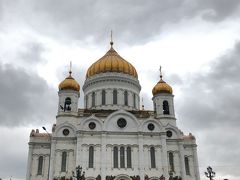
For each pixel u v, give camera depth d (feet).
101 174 236.63
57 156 244.83
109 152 246.06
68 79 277.23
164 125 269.44
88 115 265.75
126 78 302.86
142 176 239.71
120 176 237.45
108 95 294.66
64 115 260.01
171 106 280.92
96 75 303.89
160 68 306.35
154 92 289.12
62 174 239.30
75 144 249.14
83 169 237.45
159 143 254.27
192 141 274.77
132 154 248.11
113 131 252.62
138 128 254.88
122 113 260.42
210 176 171.32
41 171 250.16
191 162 268.00
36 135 264.72
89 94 303.89
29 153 253.85
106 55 325.21
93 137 249.34
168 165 252.62
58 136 250.16
